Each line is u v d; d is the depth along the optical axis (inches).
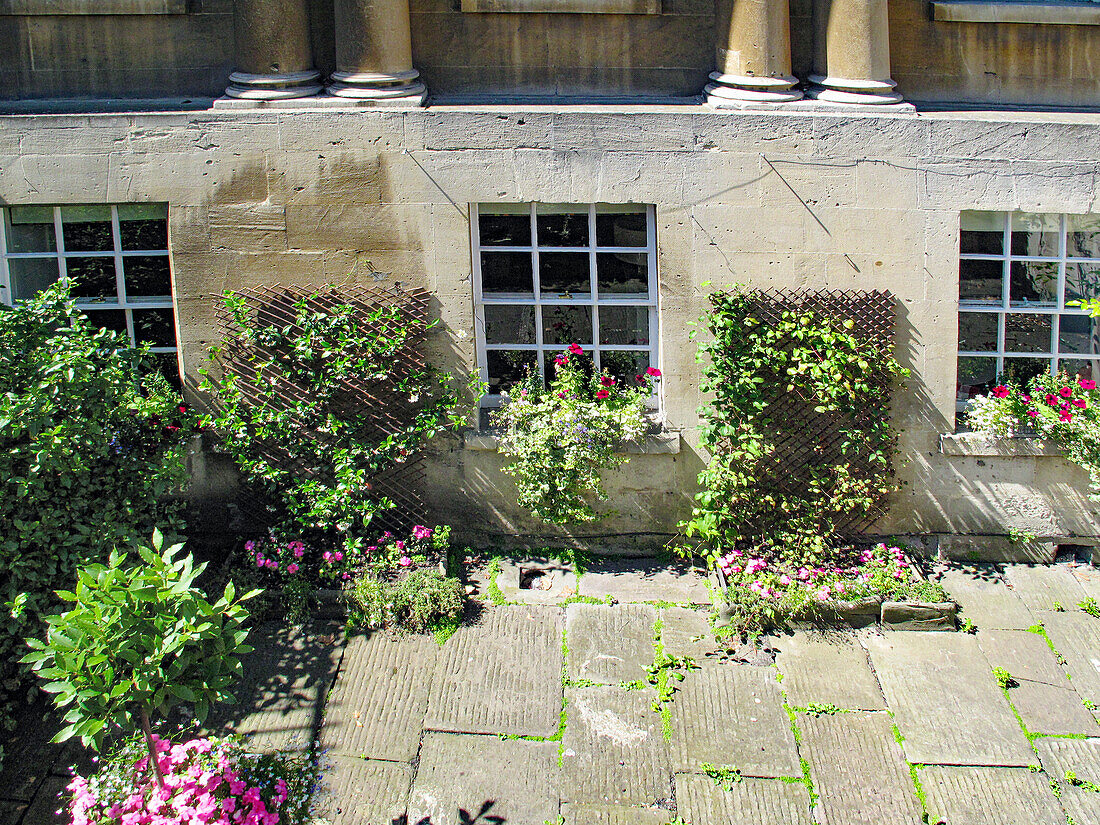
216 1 294.7
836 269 294.4
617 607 285.0
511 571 298.8
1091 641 275.6
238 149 283.4
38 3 291.1
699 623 279.0
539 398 302.8
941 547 310.5
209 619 186.9
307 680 255.6
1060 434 295.9
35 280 299.4
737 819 220.2
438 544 300.4
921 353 299.3
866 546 306.3
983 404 305.3
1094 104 311.1
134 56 298.2
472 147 285.1
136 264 299.4
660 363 305.3
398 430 298.2
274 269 291.6
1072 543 308.3
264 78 285.6
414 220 289.3
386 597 274.1
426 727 242.4
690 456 304.8
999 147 287.7
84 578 182.5
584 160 286.8
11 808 218.4
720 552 302.5
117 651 178.2
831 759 236.2
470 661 263.4
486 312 305.7
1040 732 245.0
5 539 234.1
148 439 279.0
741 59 291.0
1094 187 290.7
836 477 299.4
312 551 294.0
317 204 287.6
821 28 295.9
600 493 300.5
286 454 297.9
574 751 236.8
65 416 240.2
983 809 223.9
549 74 303.3
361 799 222.4
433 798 223.5
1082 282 307.0
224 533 304.8
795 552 295.1
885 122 285.7
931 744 241.0
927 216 291.4
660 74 304.8
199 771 193.9
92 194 285.1
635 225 299.1
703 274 294.5
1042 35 306.0
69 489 247.6
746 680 259.4
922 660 267.9
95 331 284.5
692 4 300.0
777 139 286.4
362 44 285.4
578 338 308.5
